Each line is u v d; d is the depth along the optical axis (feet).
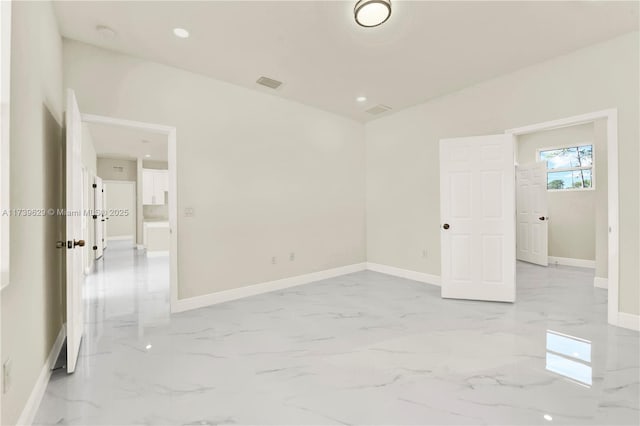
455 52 9.70
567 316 9.86
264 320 9.77
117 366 6.91
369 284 14.26
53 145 7.46
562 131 18.93
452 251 12.02
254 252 12.78
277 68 10.76
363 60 10.20
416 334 8.57
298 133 14.38
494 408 5.34
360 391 5.90
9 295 4.42
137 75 9.91
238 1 7.25
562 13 7.75
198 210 11.20
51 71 7.18
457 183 12.00
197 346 7.93
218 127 11.72
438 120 13.70
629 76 8.70
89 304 11.53
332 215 15.89
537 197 18.66
